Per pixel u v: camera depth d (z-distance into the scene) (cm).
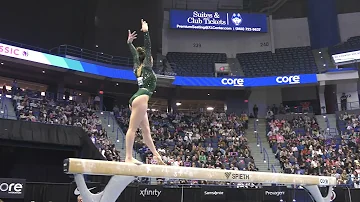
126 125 2291
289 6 3509
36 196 1077
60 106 2122
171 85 2614
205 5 3584
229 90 2917
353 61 2705
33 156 1413
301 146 2167
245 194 1429
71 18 2447
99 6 2667
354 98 2847
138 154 1898
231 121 2619
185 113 2759
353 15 3281
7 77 2248
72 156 1477
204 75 2861
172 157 1914
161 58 3047
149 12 2845
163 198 1332
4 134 1173
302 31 3353
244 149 2166
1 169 1348
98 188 1120
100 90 2625
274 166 2089
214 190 1402
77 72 2238
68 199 1107
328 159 1969
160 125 2414
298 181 625
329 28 3222
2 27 2156
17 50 1947
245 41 3362
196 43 3325
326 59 3027
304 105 2978
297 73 2838
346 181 1698
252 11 3591
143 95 489
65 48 2252
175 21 3247
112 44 2648
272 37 3325
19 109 1836
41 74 2266
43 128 1267
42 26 2314
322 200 696
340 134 2408
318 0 3309
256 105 2956
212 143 2234
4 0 2188
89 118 2120
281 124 2558
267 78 2709
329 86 3009
